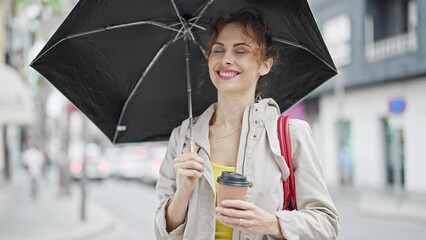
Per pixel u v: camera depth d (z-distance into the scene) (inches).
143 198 753.6
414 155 699.4
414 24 697.0
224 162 81.4
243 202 69.4
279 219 72.4
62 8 490.3
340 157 876.0
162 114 109.7
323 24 879.7
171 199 83.0
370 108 792.3
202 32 97.8
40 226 454.6
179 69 104.5
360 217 504.1
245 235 76.5
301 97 103.2
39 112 1284.4
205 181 79.0
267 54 84.8
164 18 95.0
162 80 105.3
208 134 83.9
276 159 77.4
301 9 85.2
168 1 91.4
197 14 93.1
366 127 804.6
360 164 818.2
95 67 98.8
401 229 429.4
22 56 819.4
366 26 764.6
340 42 831.7
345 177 861.8
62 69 95.7
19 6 569.6
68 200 702.5
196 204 78.7
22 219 500.1
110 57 98.7
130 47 98.7
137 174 1057.5
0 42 666.8
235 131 82.7
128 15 91.6
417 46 658.8
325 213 77.0
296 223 73.0
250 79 82.6
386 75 722.8
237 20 82.4
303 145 79.3
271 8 88.4
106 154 1244.5
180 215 79.5
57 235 406.0
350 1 800.3
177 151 84.3
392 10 734.5
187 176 74.9
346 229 430.9
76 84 98.6
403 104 550.9
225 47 82.5
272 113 82.0
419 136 688.4
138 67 102.0
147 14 93.0
